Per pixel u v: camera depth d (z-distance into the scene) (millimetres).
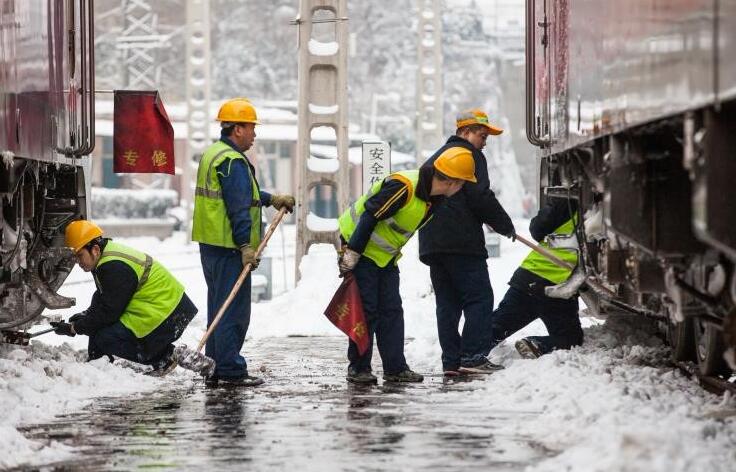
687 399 19219
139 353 25625
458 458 16234
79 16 30281
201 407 21359
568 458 14938
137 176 141625
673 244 18688
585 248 24875
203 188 24781
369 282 24891
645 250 18812
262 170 147375
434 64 99438
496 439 17625
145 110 32719
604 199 21562
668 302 19703
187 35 113688
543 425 18578
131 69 140750
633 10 19047
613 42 20641
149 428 19047
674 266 18766
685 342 22297
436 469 15531
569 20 25453
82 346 33000
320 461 16188
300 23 46719
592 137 22453
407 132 191875
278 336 37562
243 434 18406
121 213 124562
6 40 22172
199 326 39031
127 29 140625
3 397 20516
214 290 24984
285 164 148375
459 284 26172
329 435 18219
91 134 28922
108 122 141125
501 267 69000
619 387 20344
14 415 19688
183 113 146750
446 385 24469
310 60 46781
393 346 25125
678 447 14016
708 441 15195
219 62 186875
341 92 46656
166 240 123000
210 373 24562
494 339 27656
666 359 24156
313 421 19609
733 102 14328
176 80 171875
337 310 24656
